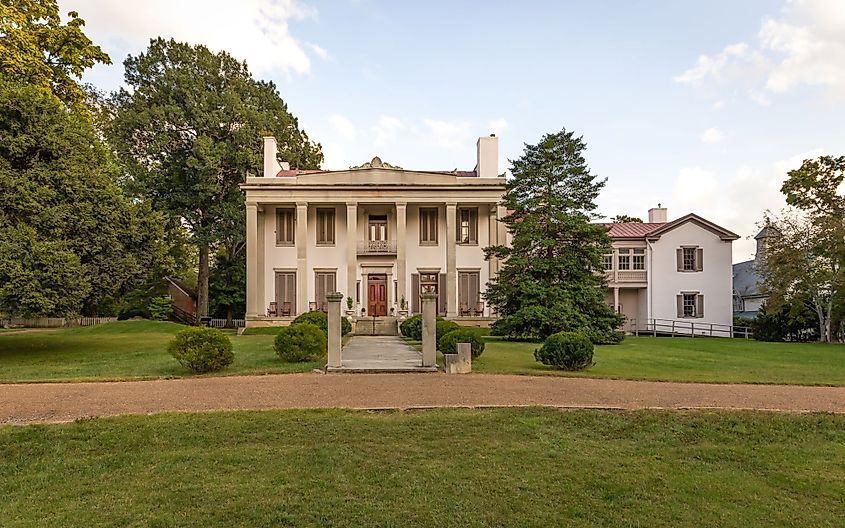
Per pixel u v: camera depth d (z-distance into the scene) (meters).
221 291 45.19
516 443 9.16
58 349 23.45
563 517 6.53
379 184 36.03
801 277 33.28
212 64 41.69
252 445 9.01
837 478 7.96
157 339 28.59
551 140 27.58
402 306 34.69
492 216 37.03
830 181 33.41
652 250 39.03
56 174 20.34
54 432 9.52
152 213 24.69
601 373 15.59
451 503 6.82
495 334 29.16
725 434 9.93
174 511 6.55
